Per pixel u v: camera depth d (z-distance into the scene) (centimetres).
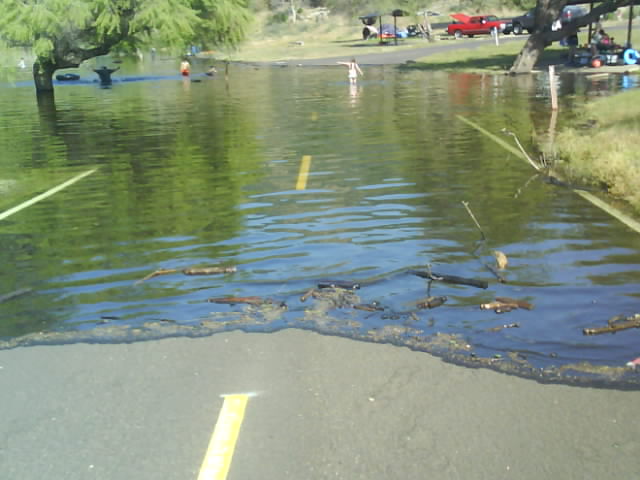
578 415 388
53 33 3522
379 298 584
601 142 1270
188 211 916
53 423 392
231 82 3744
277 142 1533
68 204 990
